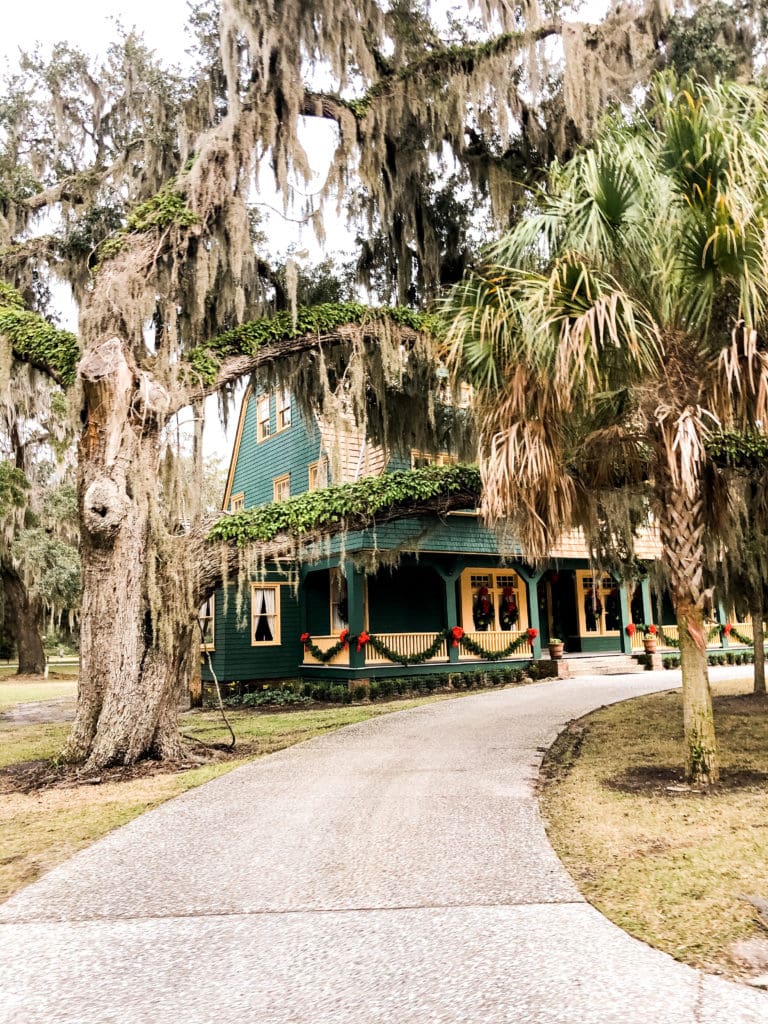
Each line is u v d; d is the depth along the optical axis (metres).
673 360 5.93
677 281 5.65
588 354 5.59
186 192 9.40
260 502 20.25
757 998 2.69
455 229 12.19
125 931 3.52
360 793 6.37
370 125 10.26
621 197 5.72
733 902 3.60
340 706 14.54
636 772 6.81
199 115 10.54
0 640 35.31
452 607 17.23
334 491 9.94
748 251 5.27
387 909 3.70
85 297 10.72
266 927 3.51
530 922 3.47
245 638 16.91
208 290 10.25
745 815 5.16
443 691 16.03
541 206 6.82
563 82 10.42
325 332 10.09
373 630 17.62
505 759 7.76
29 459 23.62
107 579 8.42
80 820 5.97
